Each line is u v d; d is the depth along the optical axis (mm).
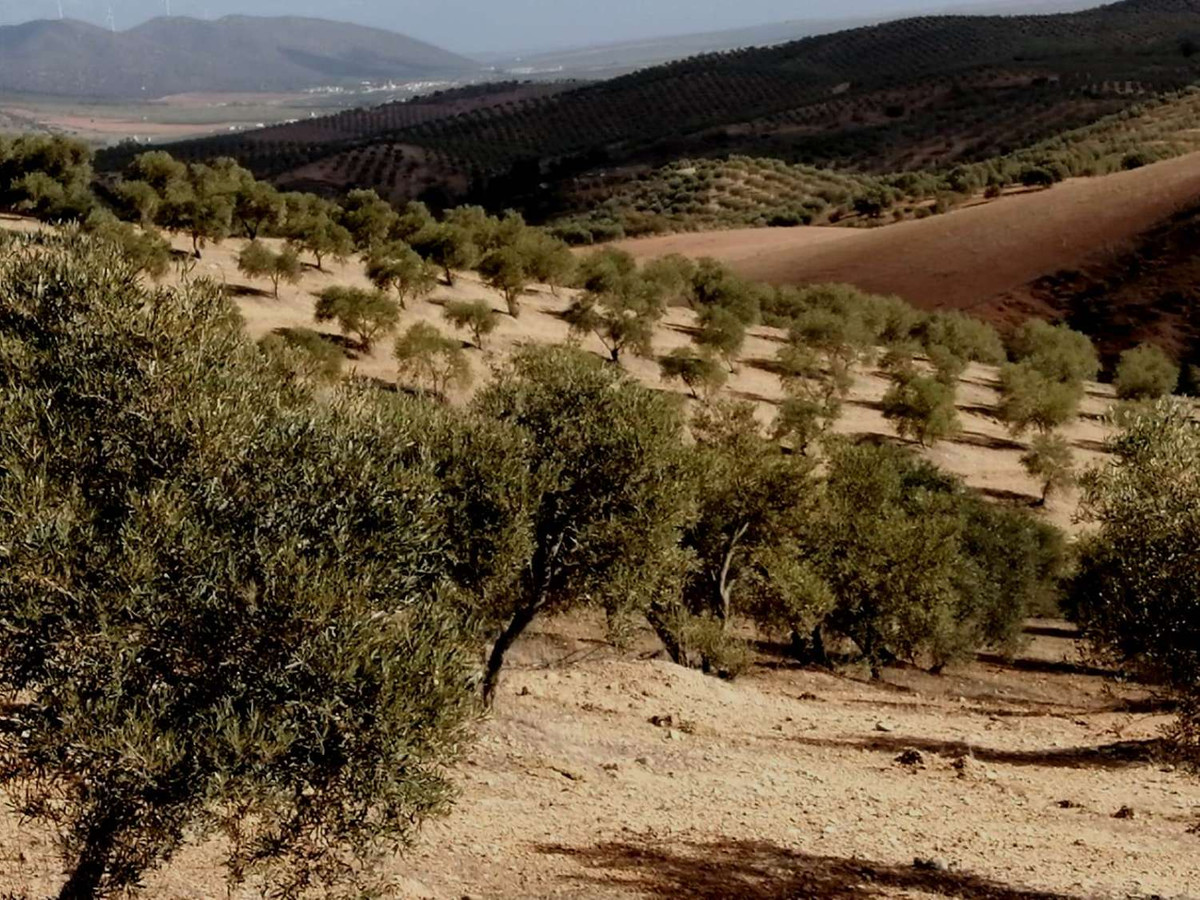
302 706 7293
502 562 13992
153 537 7492
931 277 124688
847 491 33906
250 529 7957
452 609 8828
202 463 8188
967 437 68188
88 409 8414
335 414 9258
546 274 81750
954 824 14945
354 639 7496
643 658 26531
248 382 9148
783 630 30453
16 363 8547
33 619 7008
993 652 38875
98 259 9547
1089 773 19016
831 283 112250
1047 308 114625
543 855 11898
